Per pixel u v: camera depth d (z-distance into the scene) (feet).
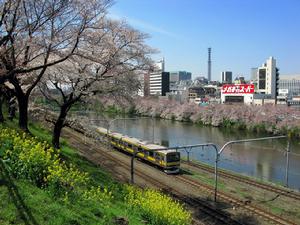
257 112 231.71
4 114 88.28
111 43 63.10
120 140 132.57
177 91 530.27
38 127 94.63
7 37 42.98
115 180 66.49
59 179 35.65
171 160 103.65
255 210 71.67
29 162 35.53
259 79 450.30
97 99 74.28
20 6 44.73
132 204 46.39
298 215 70.74
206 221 64.64
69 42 53.16
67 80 68.03
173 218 44.06
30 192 31.78
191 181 94.43
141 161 118.62
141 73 72.33
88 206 35.70
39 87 70.64
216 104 276.41
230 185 92.84
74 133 151.94
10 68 49.49
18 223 26.53
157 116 299.38
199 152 154.10
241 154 149.89
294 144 175.94
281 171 119.96
